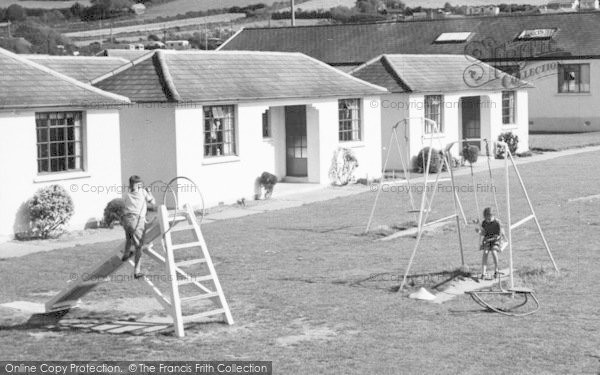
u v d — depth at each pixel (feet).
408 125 145.69
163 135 108.17
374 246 82.43
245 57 126.82
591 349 50.14
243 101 114.73
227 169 114.11
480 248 67.51
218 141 114.01
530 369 46.83
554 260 73.26
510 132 168.55
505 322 55.83
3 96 88.22
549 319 56.39
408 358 48.78
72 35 441.27
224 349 51.06
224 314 56.49
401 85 147.13
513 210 102.47
